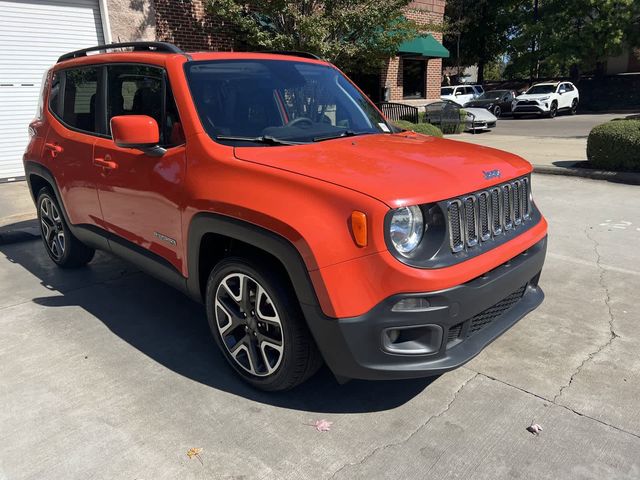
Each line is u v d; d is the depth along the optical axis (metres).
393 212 2.49
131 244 3.96
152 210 3.57
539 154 12.12
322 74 4.19
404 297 2.52
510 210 3.18
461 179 2.81
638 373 3.27
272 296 2.85
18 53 9.38
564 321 3.98
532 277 3.35
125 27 10.53
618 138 9.01
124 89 3.92
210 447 2.70
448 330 2.67
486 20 37.94
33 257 5.86
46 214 5.32
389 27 11.80
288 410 3.00
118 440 2.76
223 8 10.78
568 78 34.56
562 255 5.39
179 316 4.26
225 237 3.18
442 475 2.48
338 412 2.98
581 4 30.73
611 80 33.19
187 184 3.22
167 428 2.86
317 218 2.60
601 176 9.09
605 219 6.64
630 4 29.72
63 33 9.84
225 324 3.27
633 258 5.27
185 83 3.44
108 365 3.51
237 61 3.79
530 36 33.53
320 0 11.02
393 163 2.93
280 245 2.69
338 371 2.72
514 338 3.74
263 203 2.78
